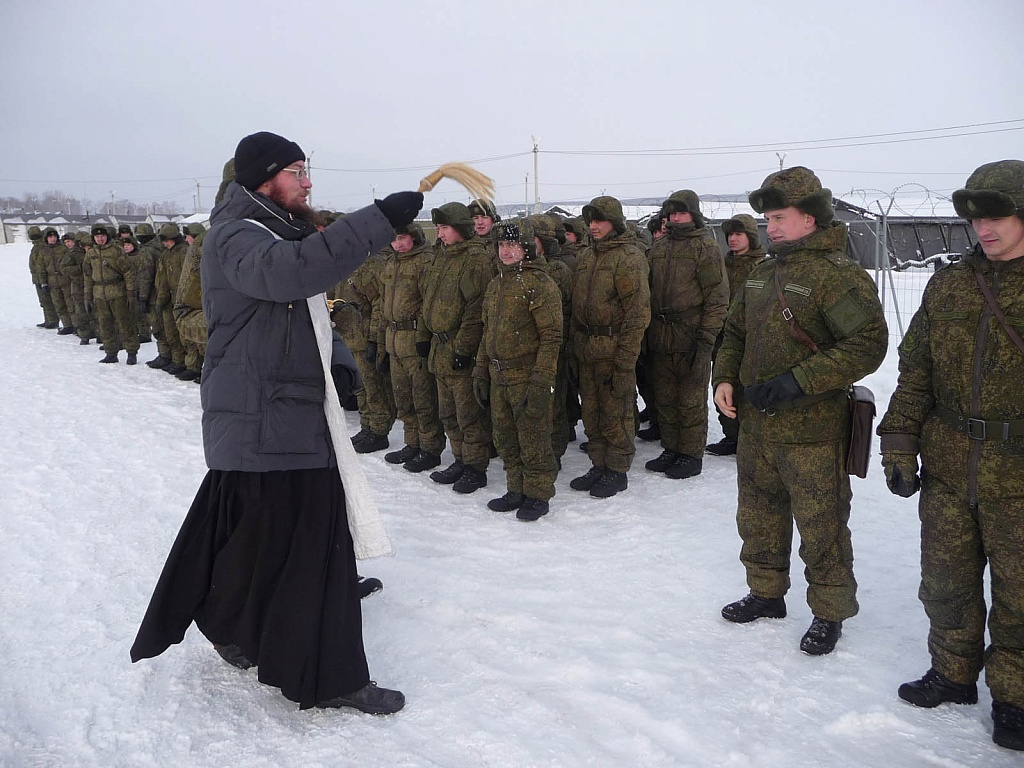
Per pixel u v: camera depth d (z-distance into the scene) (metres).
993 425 2.46
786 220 2.98
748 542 3.37
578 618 3.45
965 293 2.52
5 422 7.54
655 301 5.60
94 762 2.46
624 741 2.54
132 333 11.24
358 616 2.74
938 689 2.73
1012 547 2.46
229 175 3.00
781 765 2.43
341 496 2.77
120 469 5.94
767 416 3.08
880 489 5.13
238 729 2.63
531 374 4.66
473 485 5.40
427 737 2.57
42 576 3.96
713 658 3.09
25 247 38.22
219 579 2.73
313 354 2.71
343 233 2.39
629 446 5.22
